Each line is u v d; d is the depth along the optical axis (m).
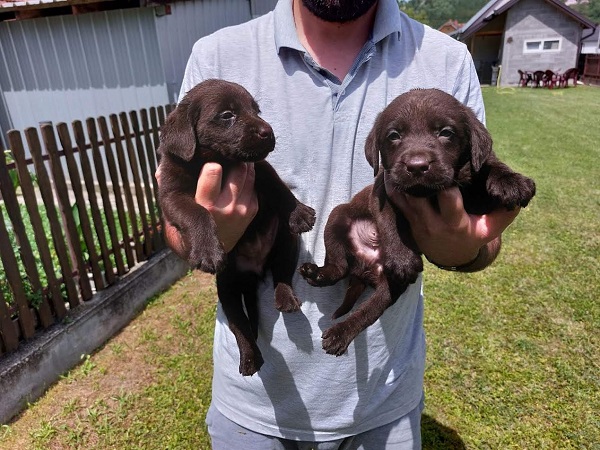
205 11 3.36
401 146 0.64
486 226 0.63
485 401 1.43
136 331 1.78
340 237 0.70
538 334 1.71
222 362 0.78
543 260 2.24
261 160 0.68
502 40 12.96
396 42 0.70
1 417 1.38
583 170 3.72
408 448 0.76
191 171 0.72
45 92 3.38
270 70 0.70
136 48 3.10
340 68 0.68
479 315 1.82
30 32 3.25
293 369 0.72
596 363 1.57
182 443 1.32
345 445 0.77
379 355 0.72
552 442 1.30
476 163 0.65
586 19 11.88
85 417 1.40
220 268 0.62
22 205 2.53
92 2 2.92
